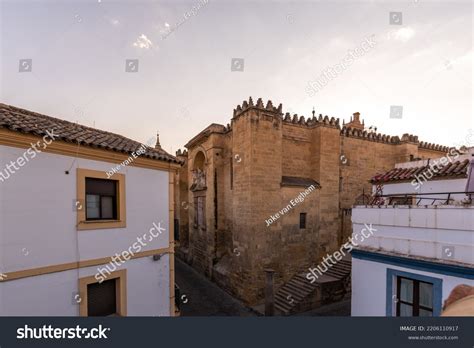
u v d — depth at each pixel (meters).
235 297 18.16
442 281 6.39
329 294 16.23
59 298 6.71
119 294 8.09
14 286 5.98
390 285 7.55
